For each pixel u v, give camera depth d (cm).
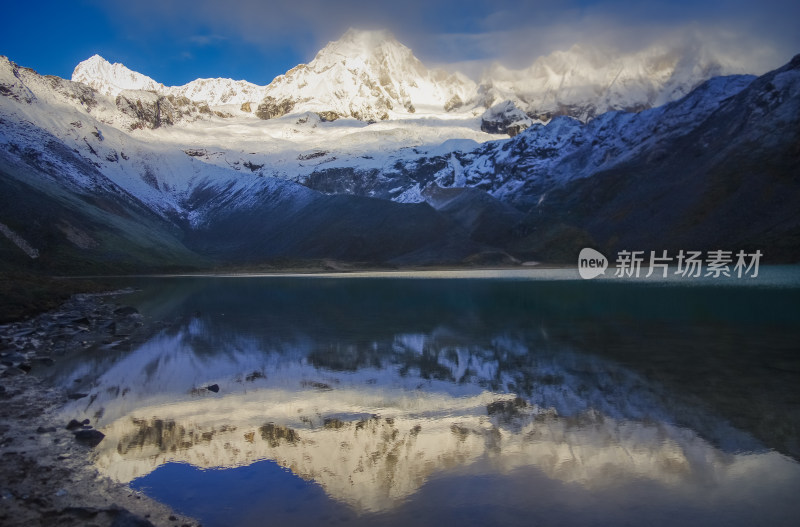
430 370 1675
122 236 15062
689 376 1493
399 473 908
